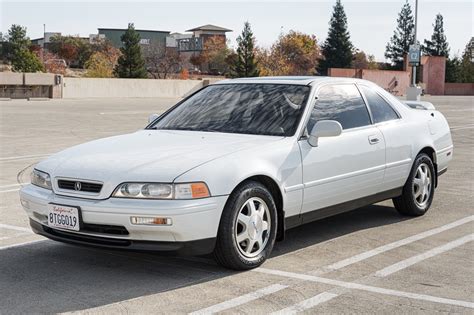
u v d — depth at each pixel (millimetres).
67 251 6078
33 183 5648
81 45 93875
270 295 4844
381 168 6762
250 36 72250
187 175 4988
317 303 4680
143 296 4816
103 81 46938
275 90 6441
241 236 5328
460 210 7969
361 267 5570
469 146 15211
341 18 83312
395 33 90125
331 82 6613
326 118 6289
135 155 5410
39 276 5309
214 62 94562
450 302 4711
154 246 4949
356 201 6578
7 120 22812
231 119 6211
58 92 43344
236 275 5312
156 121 6688
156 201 4914
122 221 4922
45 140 16172
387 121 7051
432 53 92688
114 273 5383
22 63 62469
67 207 5113
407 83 61969
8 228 7039
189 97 6918
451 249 6164
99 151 5641
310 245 6305
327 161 6070
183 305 4629
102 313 4473
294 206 5801
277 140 5777
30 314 4457
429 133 7641
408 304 4668
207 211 5008
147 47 84062
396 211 7891
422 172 7543
